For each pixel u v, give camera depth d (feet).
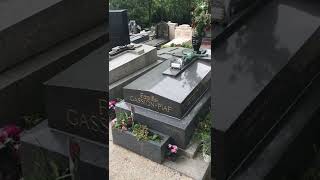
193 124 22.88
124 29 35.09
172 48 39.68
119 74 31.24
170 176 19.93
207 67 27.96
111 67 30.73
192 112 23.58
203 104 24.90
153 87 24.48
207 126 22.90
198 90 25.23
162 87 24.54
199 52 29.53
